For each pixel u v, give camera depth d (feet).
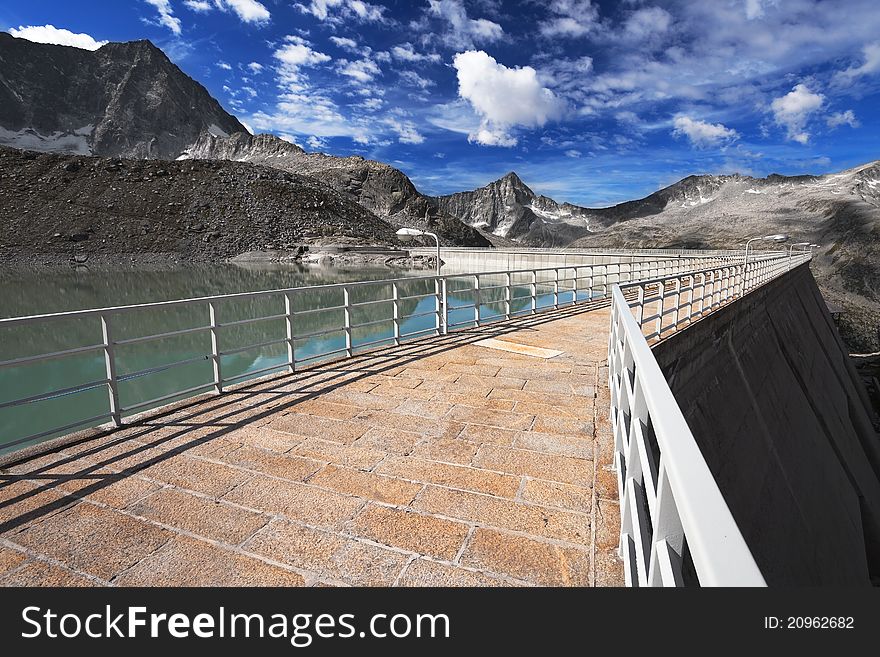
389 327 130.62
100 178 597.52
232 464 16.47
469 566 11.25
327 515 13.44
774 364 70.95
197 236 536.42
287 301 27.73
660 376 6.73
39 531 12.67
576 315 53.26
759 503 40.52
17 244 476.13
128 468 16.11
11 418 81.15
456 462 16.63
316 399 23.27
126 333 148.25
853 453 90.33
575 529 12.71
